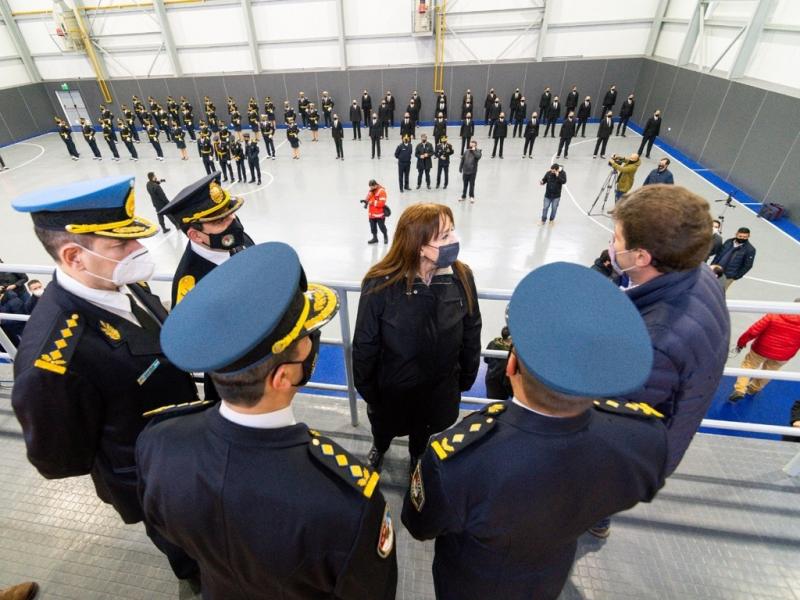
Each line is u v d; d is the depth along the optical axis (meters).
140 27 15.75
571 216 8.89
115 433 1.34
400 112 16.61
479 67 15.34
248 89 16.56
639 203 1.14
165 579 1.66
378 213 7.55
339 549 0.79
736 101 10.24
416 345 1.63
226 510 0.76
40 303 1.26
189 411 0.97
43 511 1.92
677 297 1.17
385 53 15.55
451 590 1.14
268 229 8.81
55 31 16.33
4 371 2.72
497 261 7.37
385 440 2.04
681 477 2.00
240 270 0.82
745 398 4.76
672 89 13.09
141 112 16.53
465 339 1.78
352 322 6.15
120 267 1.23
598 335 0.72
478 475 0.85
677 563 1.68
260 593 0.89
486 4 14.34
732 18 10.83
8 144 16.95
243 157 11.32
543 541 0.94
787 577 1.64
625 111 14.20
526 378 0.78
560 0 14.15
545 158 12.66
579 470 0.83
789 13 9.19
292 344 0.78
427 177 10.33
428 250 1.46
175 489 0.79
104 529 1.84
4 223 9.37
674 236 1.07
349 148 14.46
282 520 0.76
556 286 0.80
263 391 0.76
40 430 1.16
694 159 11.94
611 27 14.54
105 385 1.25
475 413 0.98
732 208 9.22
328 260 7.61
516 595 1.07
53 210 1.09
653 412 0.97
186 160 13.82
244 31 15.51
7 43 16.45
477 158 9.08
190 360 0.71
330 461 0.82
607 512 0.94
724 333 1.20
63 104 18.19
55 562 1.73
